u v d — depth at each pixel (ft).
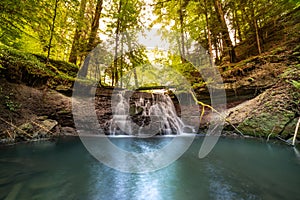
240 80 25.76
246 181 8.63
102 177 9.00
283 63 22.63
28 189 7.59
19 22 18.22
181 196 7.23
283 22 29.91
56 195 7.10
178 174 9.51
